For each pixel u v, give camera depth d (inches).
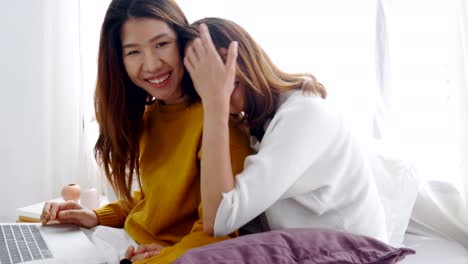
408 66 56.6
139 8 39.6
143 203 47.4
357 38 62.0
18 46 89.3
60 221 46.8
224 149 34.4
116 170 48.7
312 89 38.4
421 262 42.7
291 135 34.5
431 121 54.5
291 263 28.3
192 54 36.6
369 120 59.9
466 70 49.1
